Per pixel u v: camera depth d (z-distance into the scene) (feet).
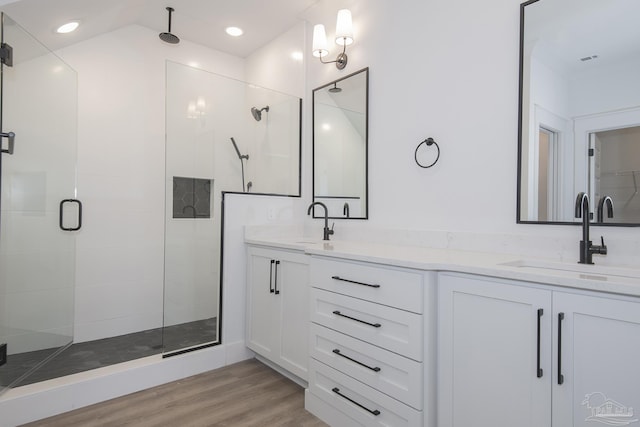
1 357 6.07
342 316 5.57
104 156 9.66
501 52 5.63
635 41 4.46
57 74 7.89
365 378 5.18
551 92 5.09
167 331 7.90
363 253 5.40
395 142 7.18
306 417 6.01
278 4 8.79
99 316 9.53
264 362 8.14
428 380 4.47
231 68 11.87
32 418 5.77
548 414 3.63
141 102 10.28
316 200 9.09
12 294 6.79
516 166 5.45
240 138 9.52
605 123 4.64
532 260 4.95
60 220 8.20
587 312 3.39
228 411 6.15
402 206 7.04
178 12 9.28
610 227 4.61
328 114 8.74
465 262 4.47
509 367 3.91
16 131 6.70
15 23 6.30
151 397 6.59
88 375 6.49
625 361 3.19
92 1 7.32
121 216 9.91
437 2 6.48
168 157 8.45
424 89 6.67
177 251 8.23
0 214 6.42
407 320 4.64
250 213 8.57
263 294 7.82
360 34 7.95
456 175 6.18
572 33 4.92
